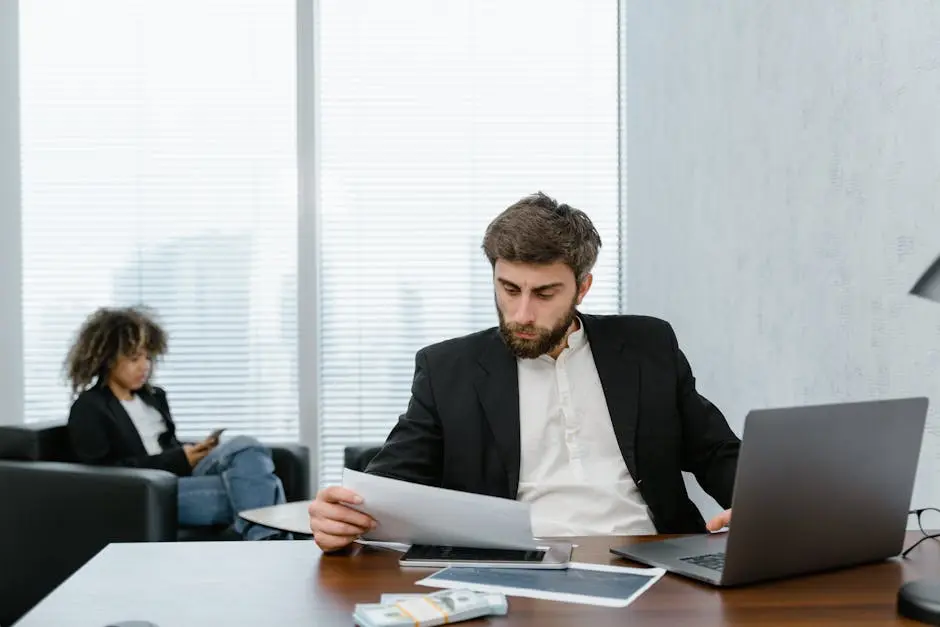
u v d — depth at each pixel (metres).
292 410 3.87
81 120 3.85
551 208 1.75
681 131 3.24
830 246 2.18
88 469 2.85
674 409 1.83
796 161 2.36
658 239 3.50
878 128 1.95
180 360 3.85
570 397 1.83
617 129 3.92
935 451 1.77
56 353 3.84
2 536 2.90
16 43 3.82
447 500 1.29
